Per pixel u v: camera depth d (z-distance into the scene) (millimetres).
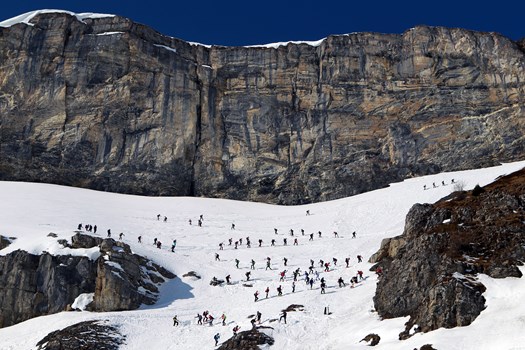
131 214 85750
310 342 41844
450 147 103438
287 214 91500
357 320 43875
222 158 108062
